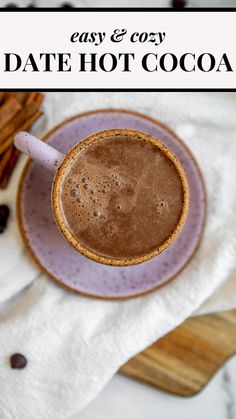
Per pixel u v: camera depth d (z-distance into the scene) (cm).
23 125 47
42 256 47
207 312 49
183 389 49
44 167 46
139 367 49
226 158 49
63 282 47
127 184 42
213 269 48
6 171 47
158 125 47
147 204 42
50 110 49
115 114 47
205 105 49
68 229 42
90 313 48
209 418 51
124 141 42
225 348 49
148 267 47
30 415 47
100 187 42
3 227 47
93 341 47
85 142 42
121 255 42
